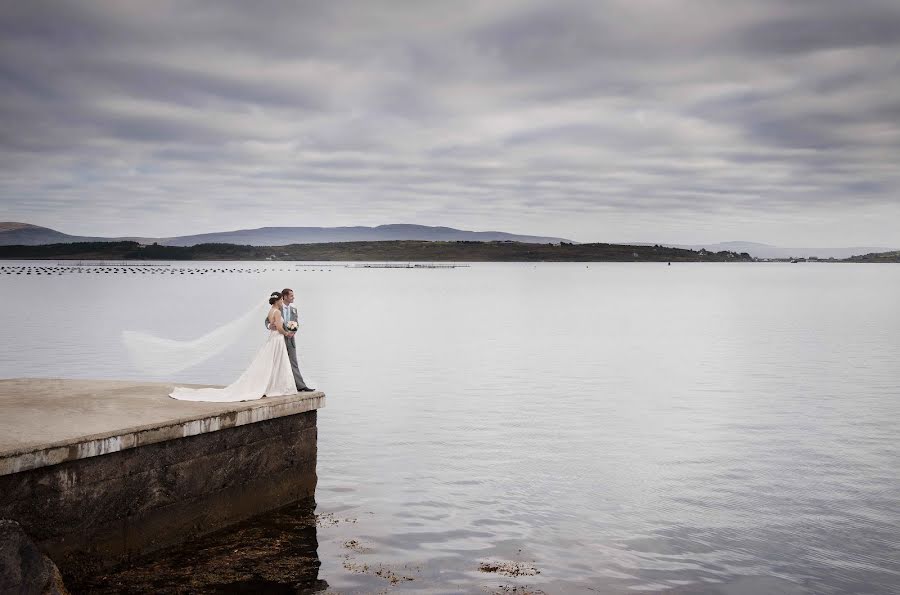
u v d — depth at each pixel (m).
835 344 42.69
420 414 22.30
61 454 9.79
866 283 162.38
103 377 28.72
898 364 34.09
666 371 31.72
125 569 10.67
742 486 15.36
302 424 14.21
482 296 100.56
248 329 50.06
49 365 31.91
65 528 9.96
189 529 11.86
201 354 15.23
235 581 10.51
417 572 11.01
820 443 19.02
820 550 12.06
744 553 11.88
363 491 14.80
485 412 22.70
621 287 136.62
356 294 104.19
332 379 28.98
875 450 18.33
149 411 12.14
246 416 12.76
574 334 48.72
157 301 81.38
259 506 13.27
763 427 20.84
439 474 16.02
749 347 41.25
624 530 12.84
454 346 41.00
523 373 30.91
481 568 11.20
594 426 20.83
